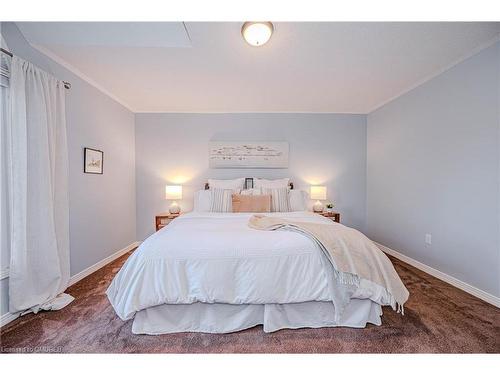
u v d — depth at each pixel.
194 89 2.93
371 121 3.76
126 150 3.52
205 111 3.77
